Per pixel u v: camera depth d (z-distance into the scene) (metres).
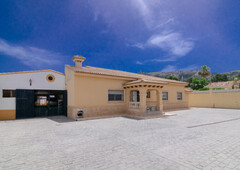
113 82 13.60
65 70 13.88
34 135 6.54
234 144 5.26
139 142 5.49
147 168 3.50
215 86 39.84
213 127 8.25
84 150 4.70
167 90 18.67
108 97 13.35
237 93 21.16
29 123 9.52
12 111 11.31
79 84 11.46
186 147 4.95
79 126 8.48
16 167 3.60
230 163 3.77
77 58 14.33
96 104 12.27
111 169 3.46
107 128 7.93
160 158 4.07
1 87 11.04
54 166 3.62
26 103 11.80
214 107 23.50
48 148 4.89
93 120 10.66
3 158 4.13
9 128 8.02
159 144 5.26
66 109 12.83
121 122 9.78
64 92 13.14
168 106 18.62
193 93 26.66
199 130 7.48
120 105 13.87
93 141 5.63
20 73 11.77
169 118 11.70
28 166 3.64
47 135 6.53
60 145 5.19
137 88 12.89
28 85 12.02
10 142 5.55
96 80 12.44
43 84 12.72
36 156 4.25
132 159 4.01
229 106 21.80
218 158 4.07
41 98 12.68
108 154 4.36
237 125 8.90
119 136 6.33
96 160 3.95
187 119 11.16
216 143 5.37
